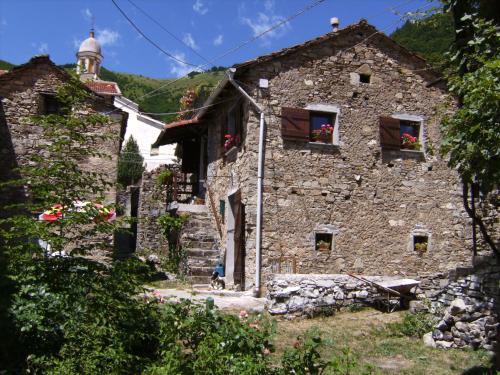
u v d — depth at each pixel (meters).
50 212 5.14
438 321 8.18
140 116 30.77
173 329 5.10
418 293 9.62
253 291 10.85
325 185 11.83
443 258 12.40
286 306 9.17
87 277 5.09
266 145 11.58
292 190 11.59
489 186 5.77
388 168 12.39
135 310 5.29
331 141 12.17
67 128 5.36
